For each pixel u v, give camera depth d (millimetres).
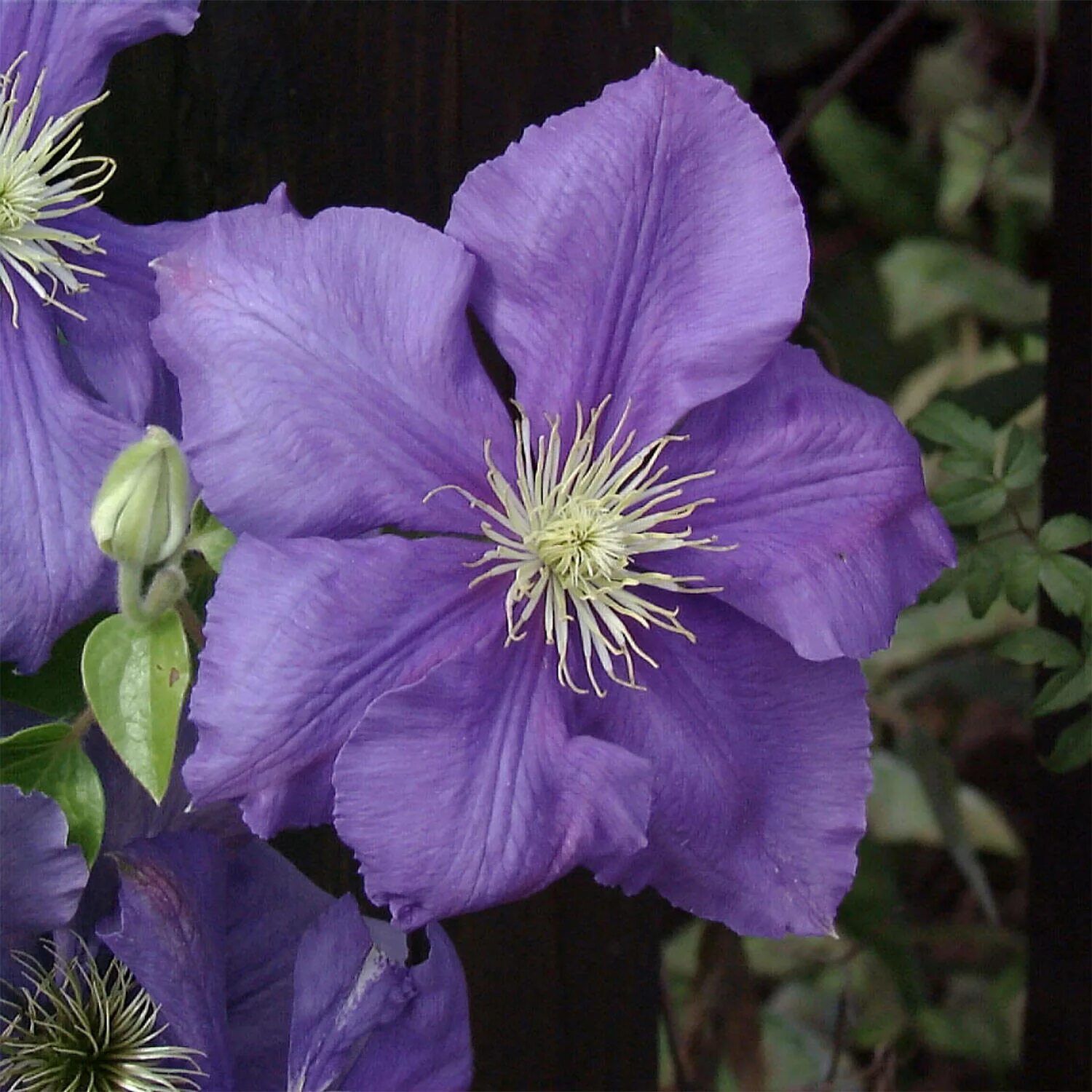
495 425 725
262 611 696
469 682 714
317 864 848
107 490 703
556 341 726
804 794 741
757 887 741
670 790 735
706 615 742
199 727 692
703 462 737
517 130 829
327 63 810
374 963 737
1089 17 845
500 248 720
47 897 718
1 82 745
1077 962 911
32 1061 737
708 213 722
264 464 703
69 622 731
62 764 728
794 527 735
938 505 839
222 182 808
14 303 743
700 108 718
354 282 710
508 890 708
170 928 725
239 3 798
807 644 729
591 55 830
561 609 728
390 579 710
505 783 712
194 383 703
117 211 797
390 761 701
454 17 816
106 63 751
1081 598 834
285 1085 750
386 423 712
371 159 820
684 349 726
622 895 898
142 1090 736
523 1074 901
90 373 748
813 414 738
